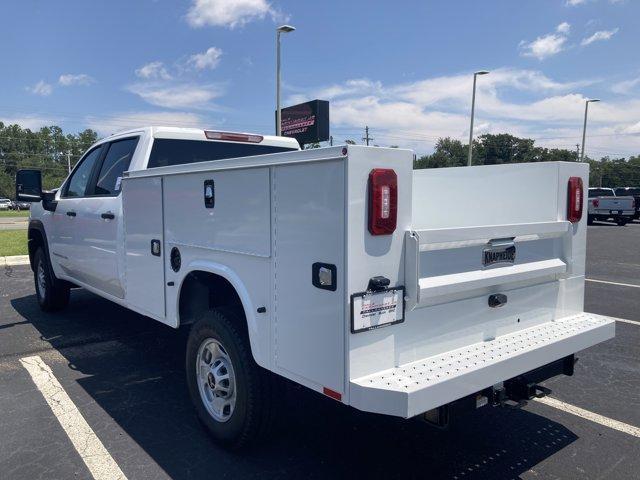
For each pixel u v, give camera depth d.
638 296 8.38
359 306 2.34
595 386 4.56
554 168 3.39
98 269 4.96
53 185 105.31
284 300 2.69
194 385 3.56
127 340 5.78
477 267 2.79
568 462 3.28
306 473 3.12
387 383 2.32
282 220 2.66
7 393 4.31
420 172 4.22
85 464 3.22
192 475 3.09
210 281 3.59
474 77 27.08
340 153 2.30
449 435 3.63
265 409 3.11
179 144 4.85
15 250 13.83
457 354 2.71
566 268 3.35
